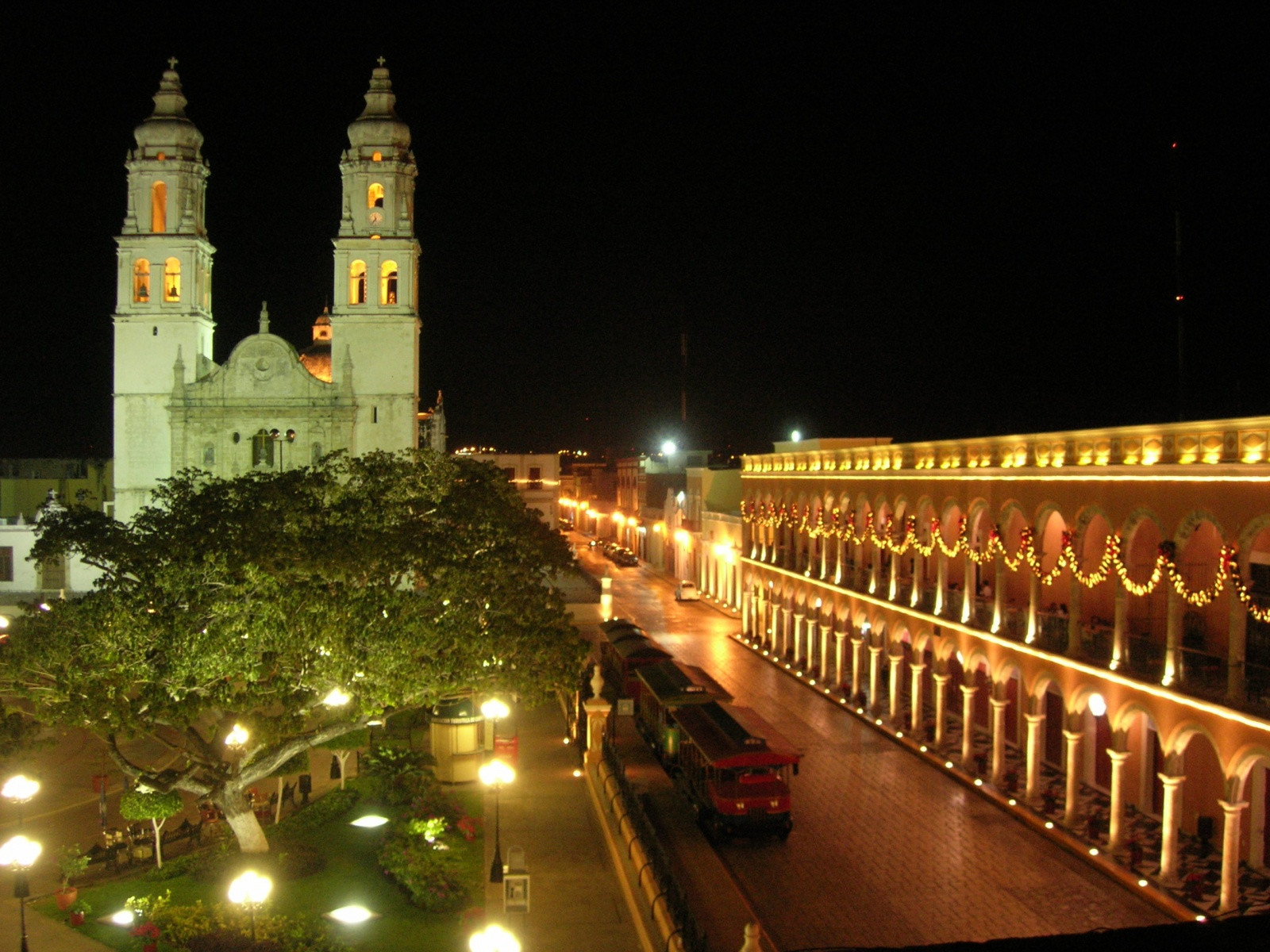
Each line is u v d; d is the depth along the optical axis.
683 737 36.12
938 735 39.78
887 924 25.53
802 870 29.16
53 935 24.81
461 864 29.41
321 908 26.23
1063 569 31.89
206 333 77.38
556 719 47.41
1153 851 29.28
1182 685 26.62
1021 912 26.09
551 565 35.62
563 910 26.30
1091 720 35.31
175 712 26.09
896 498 43.47
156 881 28.31
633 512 130.00
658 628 72.75
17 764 33.59
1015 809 33.25
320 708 35.41
